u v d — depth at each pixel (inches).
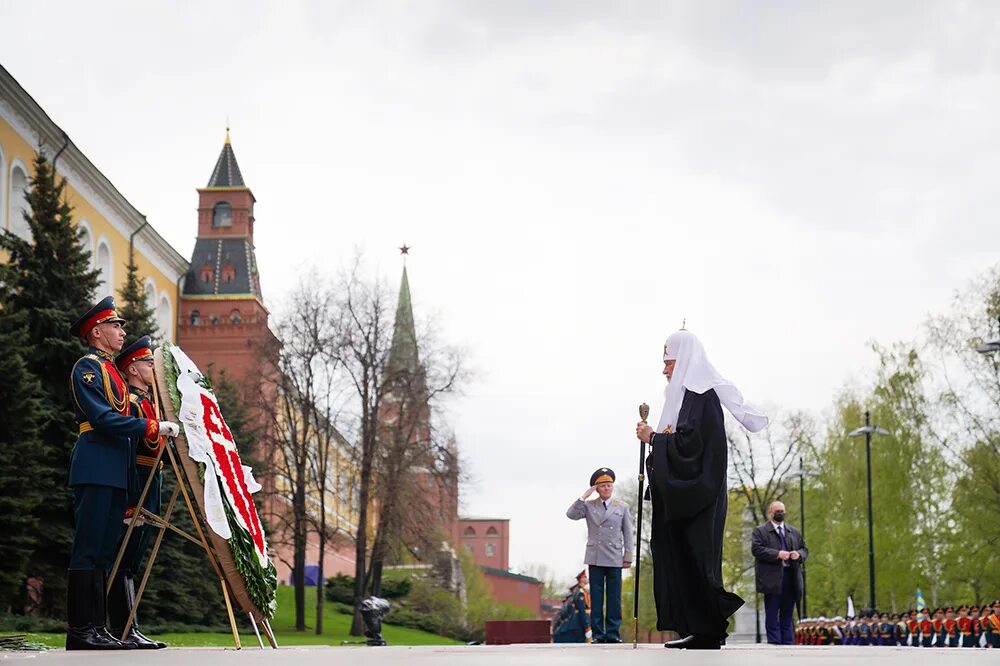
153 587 1477.6
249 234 3184.1
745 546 2659.9
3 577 1140.5
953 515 2037.4
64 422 1332.4
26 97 1941.4
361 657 294.8
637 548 414.3
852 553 2199.8
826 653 348.2
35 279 1390.3
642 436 395.5
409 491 2129.7
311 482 2181.3
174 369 414.9
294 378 2103.8
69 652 362.0
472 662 256.2
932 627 1430.9
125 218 2551.7
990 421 1893.5
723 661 264.4
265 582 437.7
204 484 404.2
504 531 7293.3
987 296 1940.2
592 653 324.8
